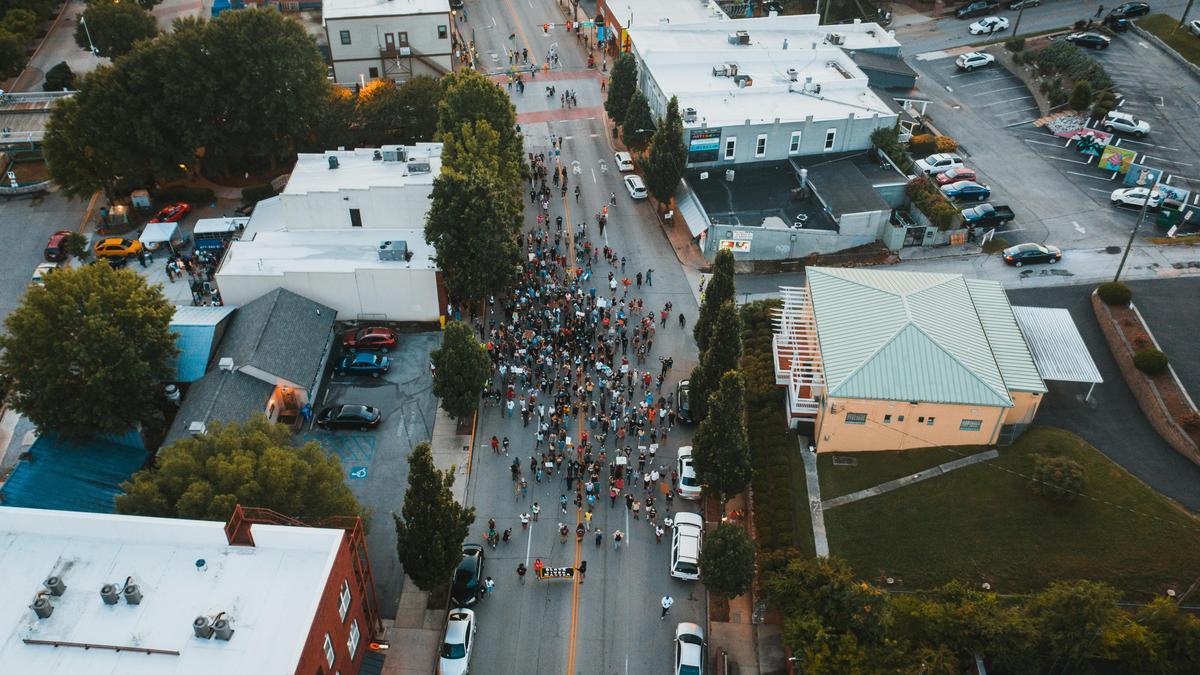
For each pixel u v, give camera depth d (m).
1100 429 56.28
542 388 64.94
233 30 84.44
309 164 79.81
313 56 90.25
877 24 106.00
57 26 125.69
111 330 54.19
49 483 53.91
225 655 35.22
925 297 59.66
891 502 52.88
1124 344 62.09
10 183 92.56
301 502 45.97
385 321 71.94
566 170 92.00
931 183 80.81
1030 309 63.06
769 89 89.62
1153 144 87.62
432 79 97.25
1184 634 41.19
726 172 84.31
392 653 47.06
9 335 67.56
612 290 75.00
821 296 61.44
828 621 43.56
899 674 41.19
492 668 47.81
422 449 44.91
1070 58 98.50
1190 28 104.25
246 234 77.06
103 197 90.69
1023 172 86.12
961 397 52.97
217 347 63.91
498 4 131.62
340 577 39.72
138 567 38.78
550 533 55.03
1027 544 49.59
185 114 84.75
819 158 86.62
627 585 52.06
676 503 56.84
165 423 60.19
